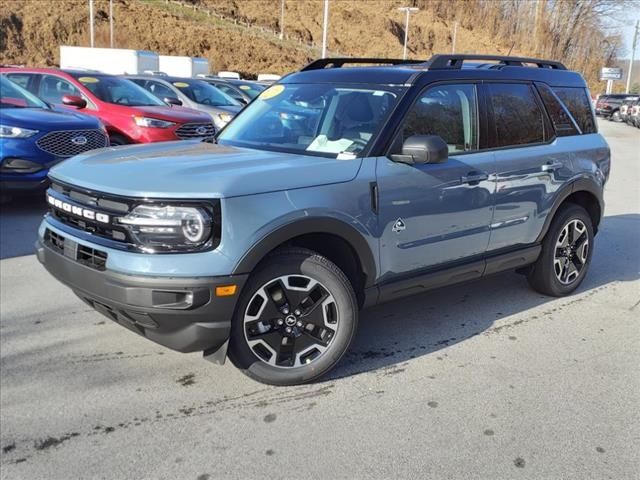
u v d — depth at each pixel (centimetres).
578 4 7944
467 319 479
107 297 323
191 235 314
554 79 518
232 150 401
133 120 963
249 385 366
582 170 516
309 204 342
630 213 945
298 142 411
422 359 407
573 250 532
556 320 481
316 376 366
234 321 338
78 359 395
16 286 524
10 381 367
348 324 367
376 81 421
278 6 9225
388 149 385
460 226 425
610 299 535
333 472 289
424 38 9912
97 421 327
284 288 349
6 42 6394
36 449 303
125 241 322
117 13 6881
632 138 2628
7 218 759
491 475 289
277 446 308
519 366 400
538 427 329
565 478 289
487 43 9912
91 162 374
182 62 2883
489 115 452
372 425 327
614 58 8581
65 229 355
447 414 340
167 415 334
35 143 748
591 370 397
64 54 2667
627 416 343
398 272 398
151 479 283
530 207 476
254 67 7169
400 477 287
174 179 324
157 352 407
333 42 9081
